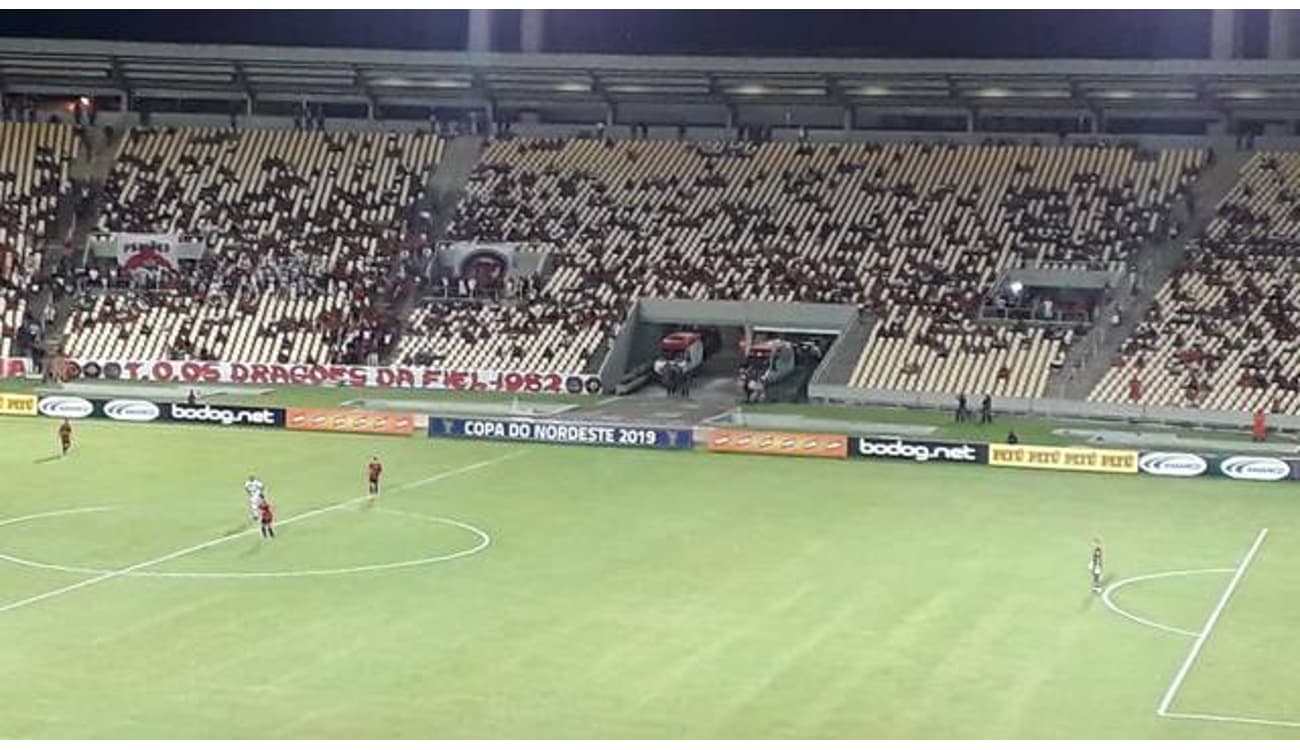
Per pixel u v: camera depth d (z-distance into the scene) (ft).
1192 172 350.02
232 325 344.08
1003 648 147.13
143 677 136.05
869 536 196.13
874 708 128.77
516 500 218.59
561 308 339.98
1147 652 146.30
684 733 121.90
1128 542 194.39
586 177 373.81
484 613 158.30
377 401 309.01
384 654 143.64
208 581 170.81
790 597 165.58
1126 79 349.00
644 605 161.79
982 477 239.71
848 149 373.40
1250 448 264.11
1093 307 326.44
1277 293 315.37
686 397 320.70
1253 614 160.35
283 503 214.48
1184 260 328.29
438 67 379.35
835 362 317.83
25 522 199.93
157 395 312.50
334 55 381.81
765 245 348.38
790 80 367.86
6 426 279.08
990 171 359.66
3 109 401.70
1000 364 311.27
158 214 370.73
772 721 125.18
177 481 229.86
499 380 325.62
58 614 156.56
